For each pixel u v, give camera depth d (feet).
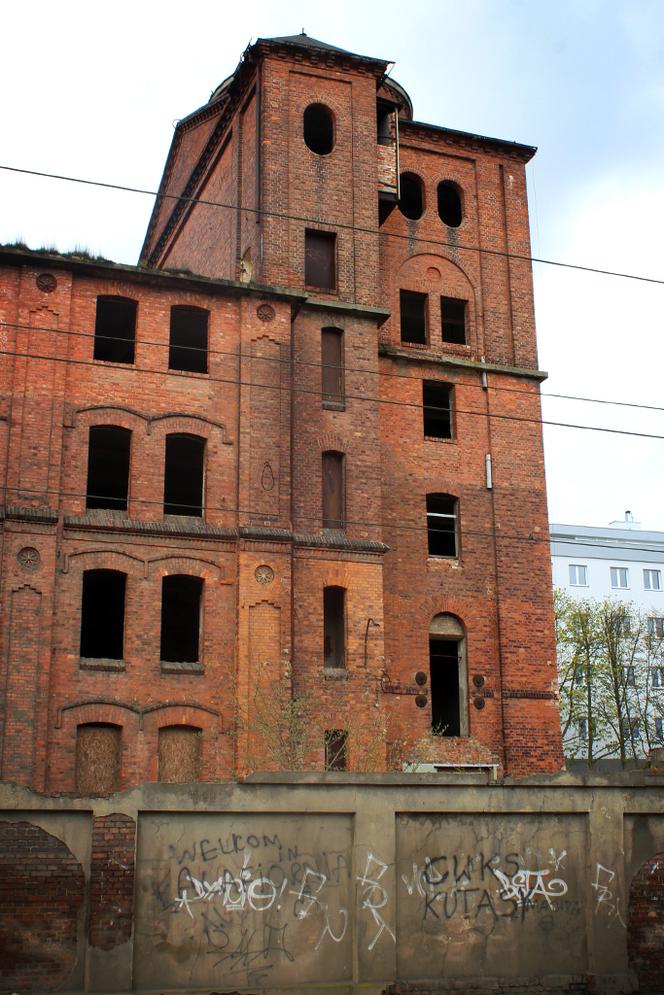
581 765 187.83
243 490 87.40
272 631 84.79
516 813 52.42
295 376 93.97
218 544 86.17
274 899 47.91
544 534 103.35
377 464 94.73
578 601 198.90
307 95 102.42
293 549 88.28
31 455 82.43
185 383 89.10
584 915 52.47
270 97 100.73
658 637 182.29
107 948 44.86
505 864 51.78
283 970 47.37
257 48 100.78
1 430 82.28
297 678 85.92
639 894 53.52
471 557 99.91
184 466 103.50
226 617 84.99
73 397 85.40
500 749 96.17
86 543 82.48
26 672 77.97
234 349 91.30
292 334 94.38
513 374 106.52
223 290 91.56
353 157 102.32
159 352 88.99
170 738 82.23
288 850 48.62
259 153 99.40
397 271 106.01
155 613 83.20
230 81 120.06
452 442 102.53
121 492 104.06
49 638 79.10
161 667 82.38
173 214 125.70
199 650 84.58
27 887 44.60
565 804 53.06
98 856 45.55
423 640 95.96
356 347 97.04
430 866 50.60
